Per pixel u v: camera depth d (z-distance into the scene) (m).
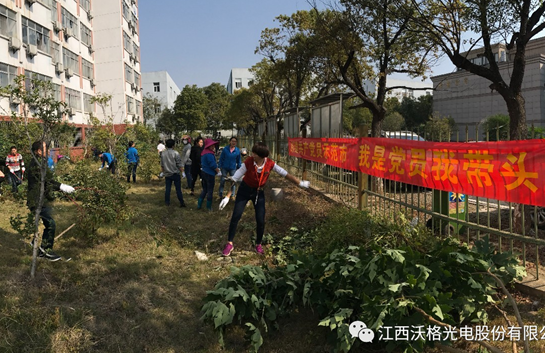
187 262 5.12
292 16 18.19
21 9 18.89
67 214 7.18
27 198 4.52
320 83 19.17
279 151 15.98
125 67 32.19
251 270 3.62
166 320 3.64
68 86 24.56
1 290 3.84
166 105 61.16
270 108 30.88
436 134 4.71
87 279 4.26
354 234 4.48
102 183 5.70
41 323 3.33
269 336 3.48
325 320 3.08
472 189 3.90
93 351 3.15
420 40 9.98
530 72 38.62
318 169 10.09
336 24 10.86
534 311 3.33
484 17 6.26
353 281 3.36
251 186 5.30
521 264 4.12
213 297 3.40
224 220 7.22
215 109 58.03
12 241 5.41
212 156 8.10
